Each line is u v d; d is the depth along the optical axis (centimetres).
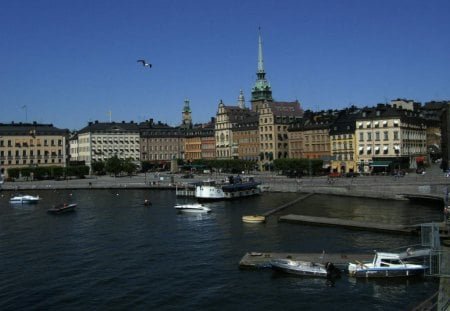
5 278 6209
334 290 5341
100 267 6606
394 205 11469
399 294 5162
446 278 4881
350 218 9769
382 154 18662
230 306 5044
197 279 5912
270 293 5334
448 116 16938
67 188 19175
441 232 6694
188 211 11650
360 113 19800
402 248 6831
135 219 10694
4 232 9438
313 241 7731
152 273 6241
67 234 9062
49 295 5547
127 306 5147
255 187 15300
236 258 6812
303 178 18175
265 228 9062
